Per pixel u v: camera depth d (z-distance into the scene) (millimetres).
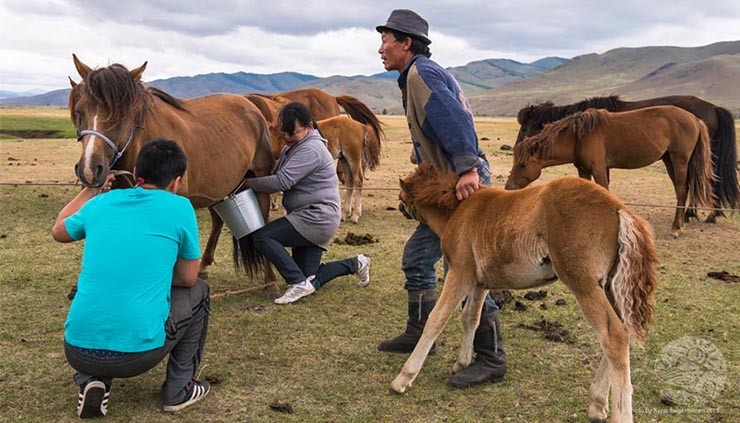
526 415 3545
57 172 14117
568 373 4129
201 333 3676
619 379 3025
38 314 5066
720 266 7105
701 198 9102
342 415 3525
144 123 4496
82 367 3223
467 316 3963
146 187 3342
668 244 8344
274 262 5449
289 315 5258
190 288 3582
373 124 11828
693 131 8906
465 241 3699
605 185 8781
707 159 9055
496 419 3494
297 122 5414
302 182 5496
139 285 3193
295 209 5535
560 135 8727
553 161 8812
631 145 8656
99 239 3191
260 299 5695
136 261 3180
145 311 3203
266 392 3807
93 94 4109
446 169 4020
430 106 3803
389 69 4164
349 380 3998
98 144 4078
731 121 10414
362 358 4359
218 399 3703
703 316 5273
